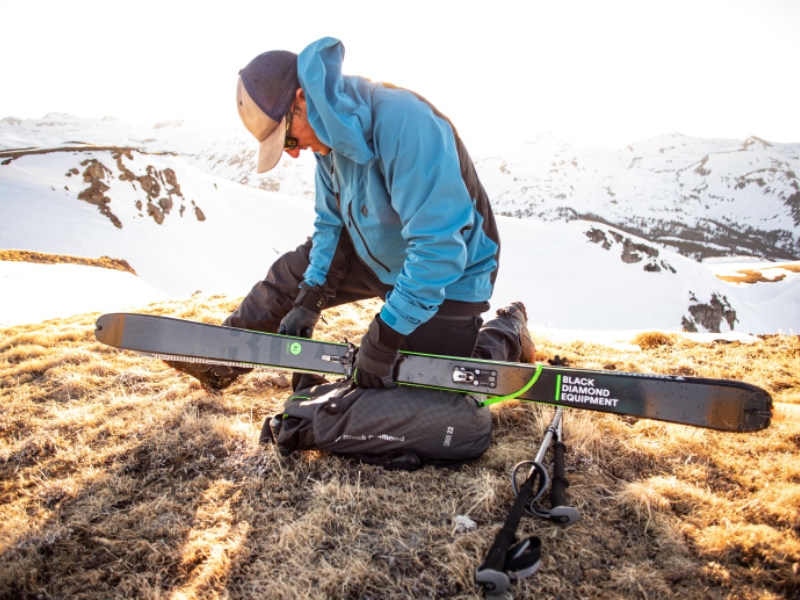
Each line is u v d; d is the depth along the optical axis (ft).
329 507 6.89
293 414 8.09
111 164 262.67
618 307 289.33
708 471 7.63
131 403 10.13
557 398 7.23
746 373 11.46
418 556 6.13
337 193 8.09
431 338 7.93
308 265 9.55
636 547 6.26
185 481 7.73
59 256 113.09
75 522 6.82
